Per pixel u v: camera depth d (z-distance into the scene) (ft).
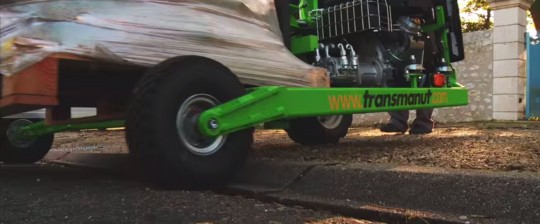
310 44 15.05
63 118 14.58
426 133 21.50
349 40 16.57
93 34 9.66
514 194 8.70
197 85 10.15
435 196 9.37
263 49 12.25
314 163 11.75
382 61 16.49
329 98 12.75
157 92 9.55
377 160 12.85
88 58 9.56
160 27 10.48
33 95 9.07
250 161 12.68
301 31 15.74
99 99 14.29
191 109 10.19
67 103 14.62
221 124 10.37
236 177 12.29
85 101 14.65
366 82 16.22
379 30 15.28
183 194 9.96
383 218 9.13
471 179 9.25
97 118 13.34
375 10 15.12
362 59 16.51
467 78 35.73
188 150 10.05
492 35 34.63
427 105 16.35
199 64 10.25
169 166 9.68
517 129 24.70
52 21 9.47
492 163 11.64
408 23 17.13
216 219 8.64
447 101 17.37
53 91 9.26
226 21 11.67
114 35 9.87
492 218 8.55
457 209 9.02
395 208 9.39
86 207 9.18
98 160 17.07
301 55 15.49
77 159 18.10
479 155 13.05
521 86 33.94
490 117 34.73
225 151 10.73
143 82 9.72
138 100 9.58
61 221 8.30
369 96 14.01
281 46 12.88
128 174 13.69
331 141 18.25
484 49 35.01
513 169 10.75
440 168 10.43
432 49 18.70
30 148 17.51
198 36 10.95
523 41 34.06
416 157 13.04
